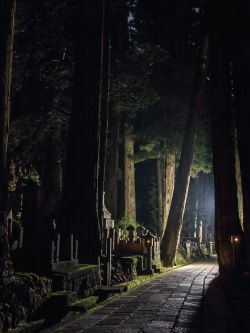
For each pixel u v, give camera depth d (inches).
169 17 1052.5
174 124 1045.2
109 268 448.8
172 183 1182.9
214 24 660.1
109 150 988.6
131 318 284.0
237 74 541.0
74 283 328.5
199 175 1625.2
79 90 491.5
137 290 452.4
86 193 471.5
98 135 490.3
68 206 470.0
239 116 532.1
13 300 234.1
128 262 551.5
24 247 313.0
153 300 372.5
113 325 259.9
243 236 579.5
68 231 455.8
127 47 1056.2
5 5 260.2
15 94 740.0
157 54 873.5
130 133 1086.4
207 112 1001.5
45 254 305.7
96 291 383.6
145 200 1444.4
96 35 495.8
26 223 334.0
